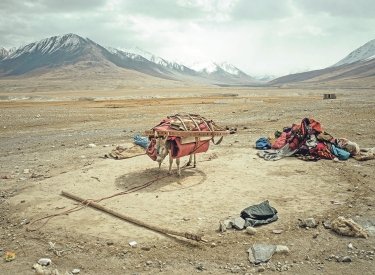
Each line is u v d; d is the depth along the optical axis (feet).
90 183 33.06
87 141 58.65
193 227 22.68
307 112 92.94
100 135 65.21
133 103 160.35
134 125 80.18
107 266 18.70
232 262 18.75
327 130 61.26
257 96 237.04
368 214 23.95
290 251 19.62
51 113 109.29
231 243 20.68
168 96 250.37
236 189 30.14
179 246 20.57
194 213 25.04
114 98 227.40
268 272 17.65
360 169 35.29
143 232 22.41
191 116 36.40
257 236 21.44
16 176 36.76
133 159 42.60
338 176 33.35
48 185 32.86
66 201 28.50
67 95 293.64
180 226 22.86
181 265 18.62
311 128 41.93
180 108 122.93
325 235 21.29
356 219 23.26
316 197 27.78
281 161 39.70
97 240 21.49
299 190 29.58
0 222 25.08
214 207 26.09
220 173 35.27
